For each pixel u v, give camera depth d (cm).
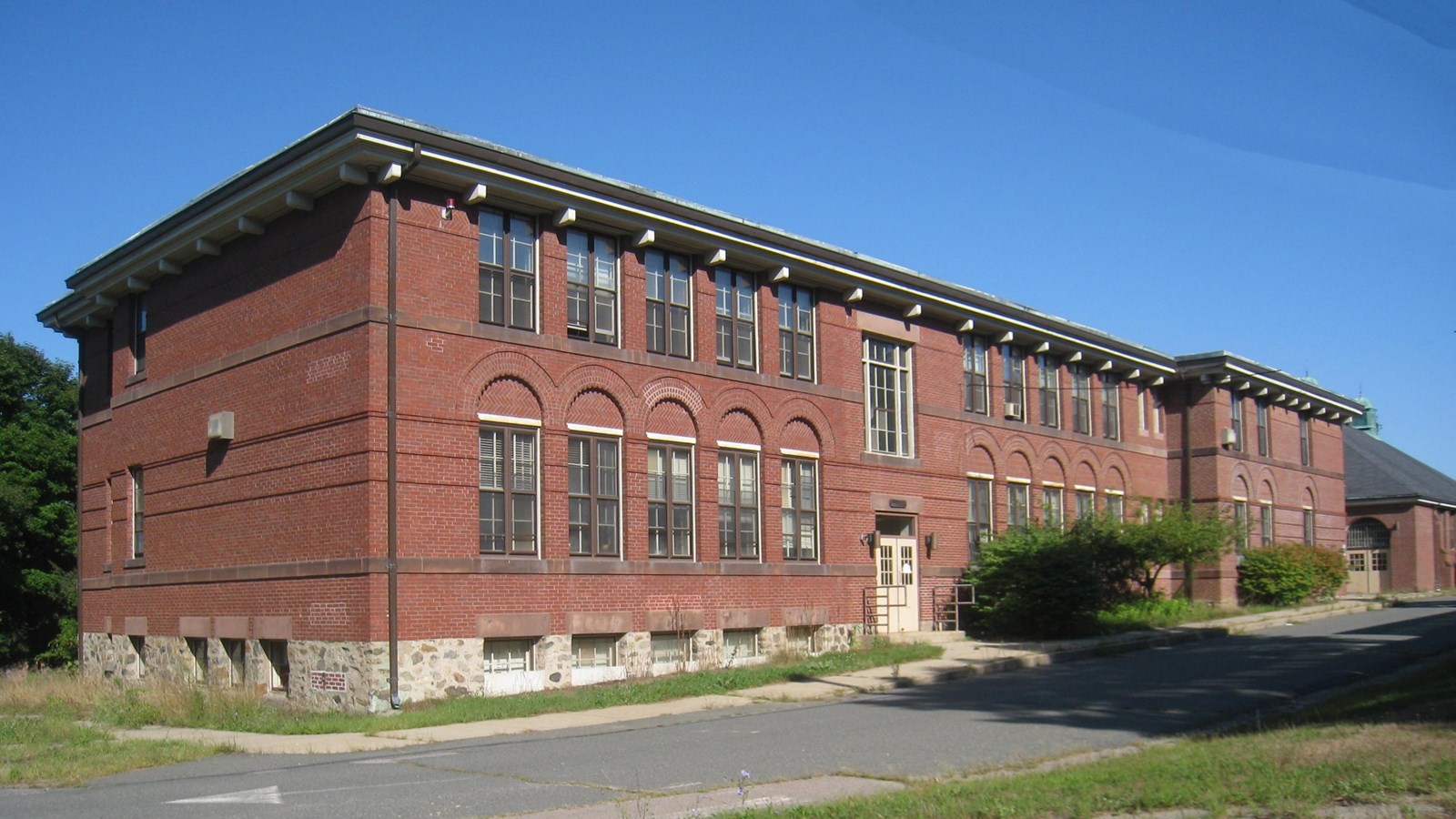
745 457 2588
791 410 2689
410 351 2005
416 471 1992
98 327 2808
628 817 1011
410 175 2019
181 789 1229
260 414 2189
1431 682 1720
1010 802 977
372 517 1938
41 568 3762
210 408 2328
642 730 1655
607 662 2264
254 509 2189
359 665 1930
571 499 2223
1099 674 2239
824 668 2311
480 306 2125
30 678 2519
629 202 2289
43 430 3838
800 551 2698
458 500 2042
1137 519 3572
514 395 2153
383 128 1933
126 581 2583
